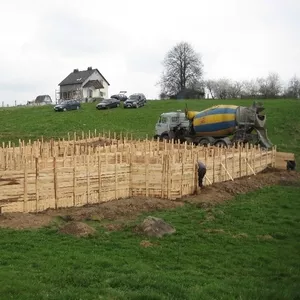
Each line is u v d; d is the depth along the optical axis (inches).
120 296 373.4
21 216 632.4
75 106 2620.6
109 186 749.9
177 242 570.9
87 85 3929.6
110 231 599.8
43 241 538.0
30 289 375.6
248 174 1042.1
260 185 961.5
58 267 446.0
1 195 642.8
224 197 832.9
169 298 378.6
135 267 462.0
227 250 552.4
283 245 581.6
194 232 613.3
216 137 1390.3
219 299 393.4
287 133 1881.2
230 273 475.5
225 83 3841.0
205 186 880.9
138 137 1835.6
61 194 695.7
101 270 446.9
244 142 1310.3
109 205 706.2
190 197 807.7
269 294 409.4
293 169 1181.7
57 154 1099.9
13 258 468.4
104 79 4065.0
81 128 2066.9
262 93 3752.5
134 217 677.3
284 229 648.4
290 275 475.8
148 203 732.7
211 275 464.4
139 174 780.6
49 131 1996.8
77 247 522.3
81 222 608.4
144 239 572.4
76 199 712.4
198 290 404.2
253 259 521.7
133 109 2618.1
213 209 738.2
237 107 1338.6
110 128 2064.5
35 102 4148.6
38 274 417.7
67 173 700.0
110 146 1131.9
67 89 4005.9
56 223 622.2
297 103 2539.4
